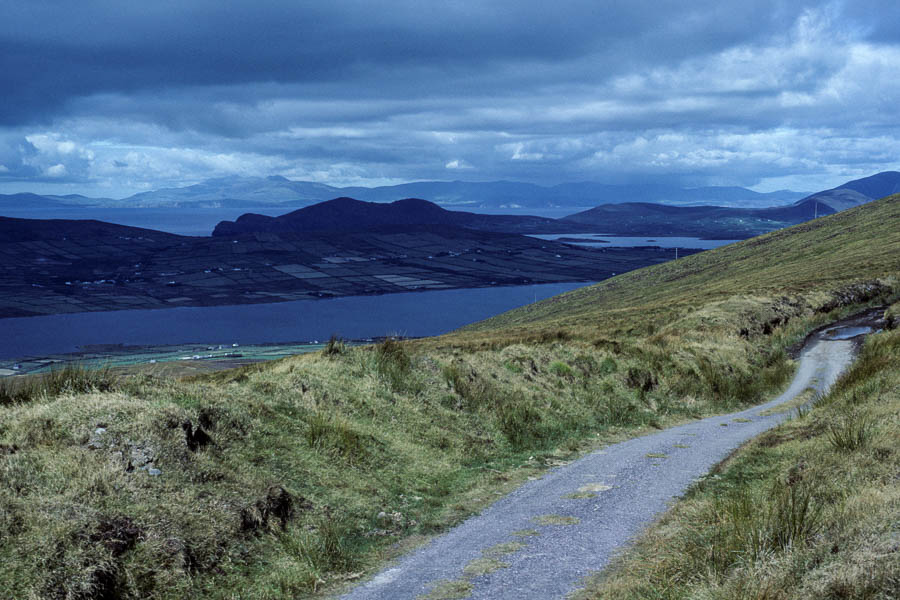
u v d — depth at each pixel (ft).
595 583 21.38
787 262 321.11
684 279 393.70
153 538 22.24
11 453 24.35
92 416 27.78
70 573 19.35
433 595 20.99
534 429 50.24
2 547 19.62
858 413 40.09
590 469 40.04
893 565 15.97
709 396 74.08
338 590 22.18
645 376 70.74
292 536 25.80
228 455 30.07
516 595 20.62
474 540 26.78
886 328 123.34
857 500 22.86
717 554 20.70
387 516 29.96
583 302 446.60
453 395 50.72
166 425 28.66
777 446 40.55
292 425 36.40
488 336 132.87
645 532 26.58
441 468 38.55
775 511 23.29
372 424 41.60
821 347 118.93
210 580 22.00
